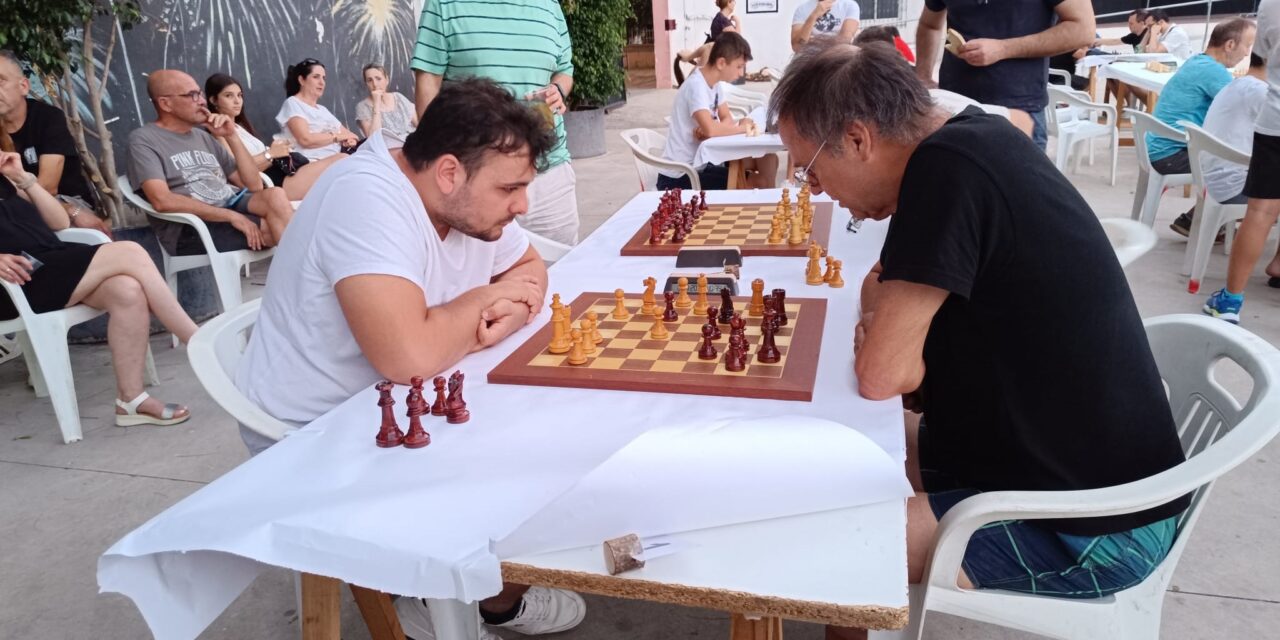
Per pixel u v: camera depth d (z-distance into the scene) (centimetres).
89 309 339
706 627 225
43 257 328
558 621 218
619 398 157
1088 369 146
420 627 193
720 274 233
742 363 164
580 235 611
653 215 282
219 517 119
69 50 436
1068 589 154
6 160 342
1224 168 424
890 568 105
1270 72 371
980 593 153
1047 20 348
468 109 167
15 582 250
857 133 150
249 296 511
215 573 123
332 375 176
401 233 168
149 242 454
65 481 308
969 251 139
